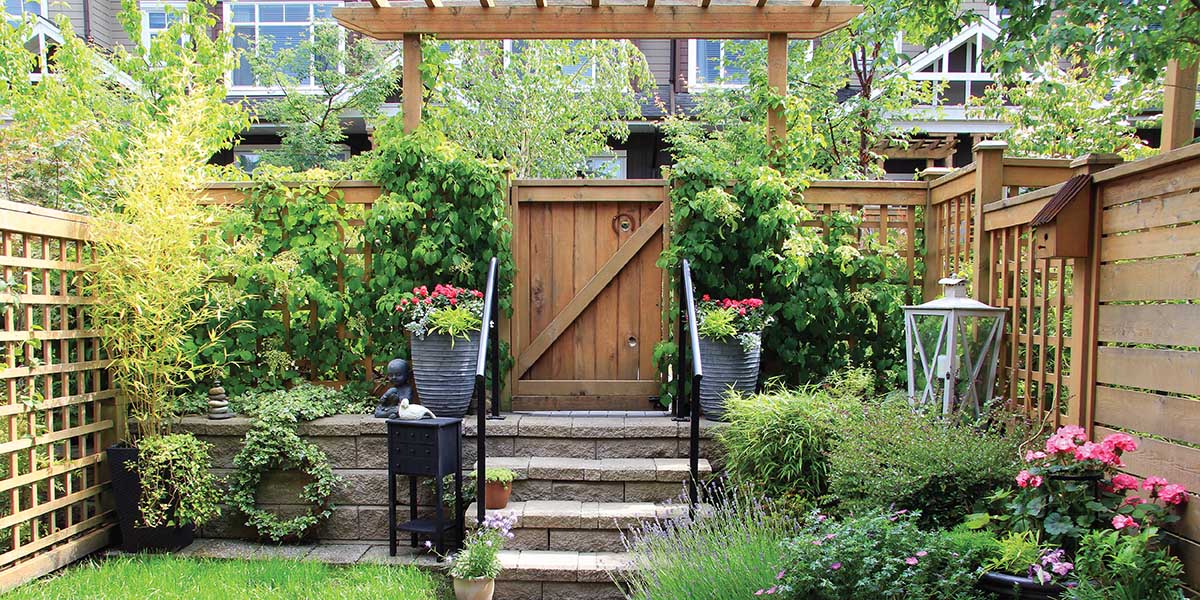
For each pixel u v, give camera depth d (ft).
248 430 13.82
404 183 15.87
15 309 11.39
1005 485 9.88
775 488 12.16
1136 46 11.68
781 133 17.01
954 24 14.67
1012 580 8.08
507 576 11.55
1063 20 12.73
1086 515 8.52
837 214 16.25
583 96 30.89
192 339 14.64
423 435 12.34
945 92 36.58
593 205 16.53
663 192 16.37
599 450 14.25
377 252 16.06
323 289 15.38
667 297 16.33
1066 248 9.80
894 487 10.12
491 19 16.67
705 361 15.01
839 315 15.84
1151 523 8.23
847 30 24.62
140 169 13.00
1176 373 8.23
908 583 8.05
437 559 12.41
